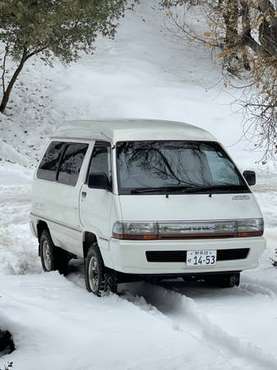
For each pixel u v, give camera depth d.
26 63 29.78
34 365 5.53
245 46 9.80
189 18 29.06
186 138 8.67
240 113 26.72
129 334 6.32
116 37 33.88
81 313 7.06
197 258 7.57
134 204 7.66
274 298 7.73
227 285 8.46
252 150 22.97
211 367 5.46
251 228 7.85
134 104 27.44
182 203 7.77
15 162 22.41
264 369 5.40
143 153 8.30
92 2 22.92
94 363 5.58
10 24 22.48
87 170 8.68
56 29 22.83
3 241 11.93
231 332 6.20
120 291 8.54
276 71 9.47
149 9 37.03
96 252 8.12
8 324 6.38
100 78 29.53
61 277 9.15
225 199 7.99
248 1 9.29
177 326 6.74
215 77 30.53
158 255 7.50
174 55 32.78
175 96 28.20
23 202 16.05
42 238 10.25
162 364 5.54
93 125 9.23
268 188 18.75
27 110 26.58
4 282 8.70
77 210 8.65
